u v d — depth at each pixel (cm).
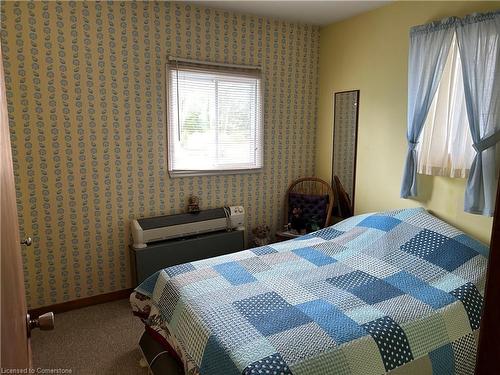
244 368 128
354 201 329
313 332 148
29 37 235
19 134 240
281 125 348
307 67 352
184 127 302
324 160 360
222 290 185
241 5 290
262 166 342
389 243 237
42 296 262
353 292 185
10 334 60
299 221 345
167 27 281
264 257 230
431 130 256
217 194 325
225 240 312
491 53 215
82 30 251
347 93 328
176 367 172
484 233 235
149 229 278
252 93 330
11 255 75
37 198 251
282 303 172
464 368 162
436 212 262
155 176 293
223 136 322
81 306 276
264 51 326
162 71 284
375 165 306
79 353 221
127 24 266
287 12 307
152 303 203
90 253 275
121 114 273
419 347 154
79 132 259
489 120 218
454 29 232
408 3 268
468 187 229
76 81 254
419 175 270
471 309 177
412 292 186
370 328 152
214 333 149
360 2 280
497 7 218
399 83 280
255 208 348
